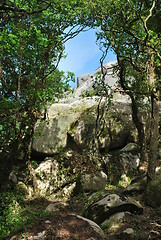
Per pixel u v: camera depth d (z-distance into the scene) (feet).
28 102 42.47
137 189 45.50
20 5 34.45
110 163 57.47
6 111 39.11
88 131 59.67
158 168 52.13
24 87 42.55
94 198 36.40
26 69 41.96
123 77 55.62
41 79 41.11
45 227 27.76
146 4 49.80
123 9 45.98
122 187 53.11
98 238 27.45
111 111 62.23
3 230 33.60
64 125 59.88
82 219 29.84
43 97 42.57
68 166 55.36
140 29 48.83
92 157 55.98
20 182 48.47
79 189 51.88
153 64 47.55
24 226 29.45
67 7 41.06
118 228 31.24
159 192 38.86
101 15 45.70
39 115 48.85
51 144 57.98
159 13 50.70
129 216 33.30
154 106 46.42
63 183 53.67
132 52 49.14
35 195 48.62
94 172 54.03
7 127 43.34
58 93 48.29
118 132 60.90
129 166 57.16
